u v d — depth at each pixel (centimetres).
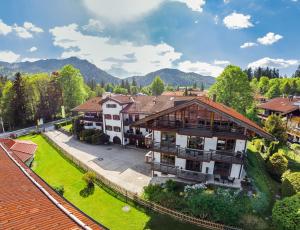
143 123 2616
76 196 2384
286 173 2452
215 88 4731
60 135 5047
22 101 6569
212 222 1817
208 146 2423
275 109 5266
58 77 7362
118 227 1861
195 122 2394
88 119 4656
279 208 1725
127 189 2466
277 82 10931
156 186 2300
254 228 1719
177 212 1953
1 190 1010
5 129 6538
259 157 3381
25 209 837
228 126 2316
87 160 3412
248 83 4528
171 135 2573
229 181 2362
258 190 2209
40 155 3750
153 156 2725
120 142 4219
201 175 2403
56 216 800
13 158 1853
